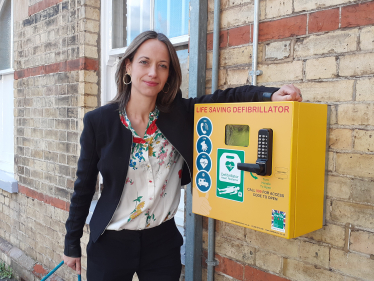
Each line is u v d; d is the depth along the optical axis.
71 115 2.67
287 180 1.06
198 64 1.69
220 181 1.25
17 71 3.42
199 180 1.34
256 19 1.48
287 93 1.11
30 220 3.26
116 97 1.36
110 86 2.66
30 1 3.14
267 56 1.47
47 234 3.01
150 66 1.25
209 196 1.30
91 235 1.36
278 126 1.07
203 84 1.72
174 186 1.42
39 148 3.09
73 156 2.65
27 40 3.23
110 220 1.30
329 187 1.29
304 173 1.11
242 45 1.57
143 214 1.34
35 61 3.12
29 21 3.17
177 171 1.44
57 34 2.81
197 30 1.67
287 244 1.44
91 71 2.58
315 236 1.35
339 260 1.28
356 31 1.21
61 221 2.81
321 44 1.30
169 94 1.37
